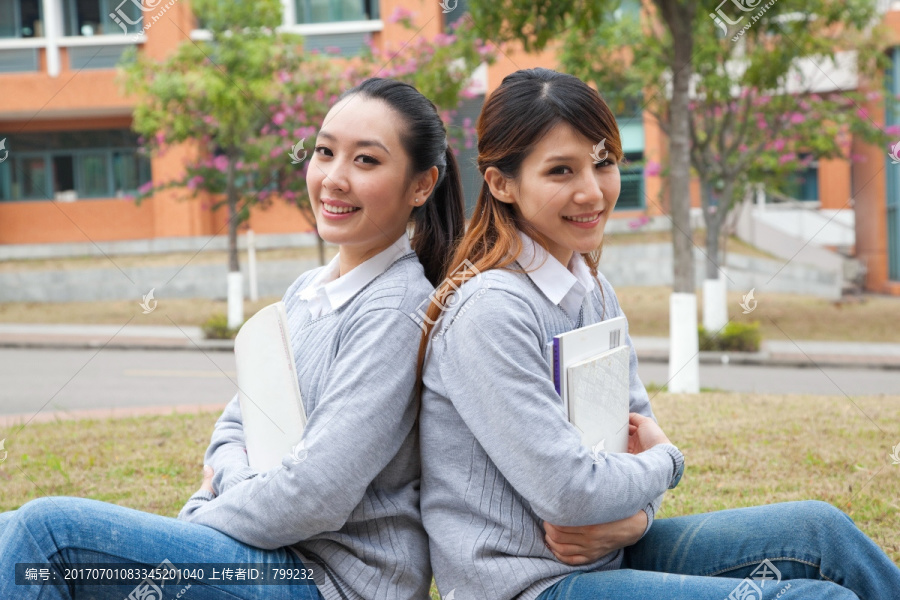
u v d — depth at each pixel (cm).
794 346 917
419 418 144
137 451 347
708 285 873
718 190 933
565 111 139
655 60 730
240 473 147
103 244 1391
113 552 126
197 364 781
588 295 154
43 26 1338
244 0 847
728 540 142
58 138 1420
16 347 967
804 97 877
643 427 157
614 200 149
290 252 1336
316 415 137
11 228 1489
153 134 962
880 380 715
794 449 327
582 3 587
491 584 131
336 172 149
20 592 121
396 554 138
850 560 131
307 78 880
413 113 151
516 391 130
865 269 1331
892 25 1148
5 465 323
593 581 131
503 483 137
